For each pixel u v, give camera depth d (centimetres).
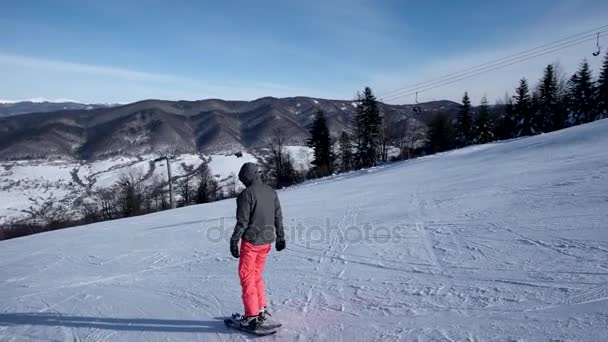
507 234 630
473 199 1002
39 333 466
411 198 1215
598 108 5022
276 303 471
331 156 5781
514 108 5844
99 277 722
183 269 712
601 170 1075
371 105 5509
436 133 5688
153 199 5266
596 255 480
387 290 470
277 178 5762
